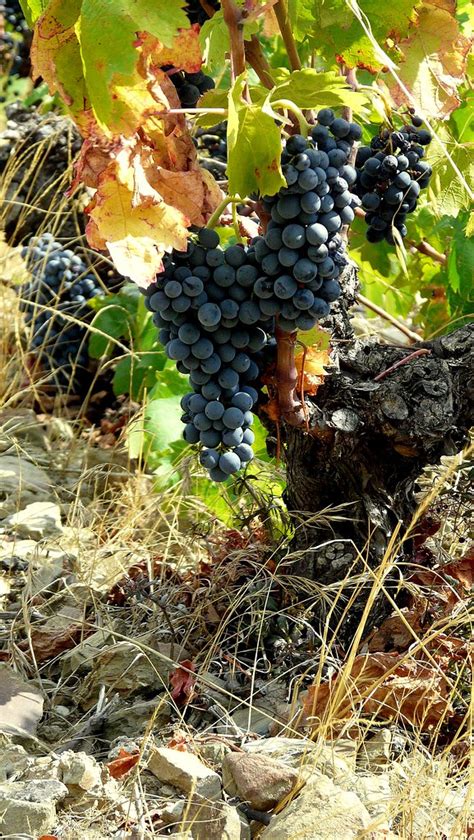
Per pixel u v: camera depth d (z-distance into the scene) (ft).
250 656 4.52
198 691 4.34
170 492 5.60
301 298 3.99
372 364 4.42
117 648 4.44
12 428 6.09
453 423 4.31
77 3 3.95
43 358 7.07
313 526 4.56
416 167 4.58
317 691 4.12
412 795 3.82
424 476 5.06
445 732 4.16
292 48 4.40
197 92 4.32
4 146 7.38
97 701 4.39
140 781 3.92
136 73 3.93
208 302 4.06
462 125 5.20
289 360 4.21
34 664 4.51
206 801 3.77
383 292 6.76
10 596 5.00
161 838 3.72
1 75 10.50
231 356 4.13
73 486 6.03
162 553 5.16
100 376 7.09
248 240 4.38
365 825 3.69
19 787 3.85
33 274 7.07
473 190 5.08
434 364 4.32
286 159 3.93
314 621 4.52
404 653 4.34
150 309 4.13
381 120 4.77
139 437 5.90
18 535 5.47
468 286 5.51
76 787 3.84
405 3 4.41
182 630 4.61
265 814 3.81
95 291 7.02
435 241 5.84
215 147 6.73
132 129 3.96
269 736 4.19
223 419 4.15
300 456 4.50
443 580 4.50
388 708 4.19
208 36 4.58
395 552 4.29
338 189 3.99
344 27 4.47
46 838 3.67
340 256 4.06
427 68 4.52
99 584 4.96
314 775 3.84
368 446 4.41
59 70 4.02
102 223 3.99
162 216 4.00
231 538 4.96
